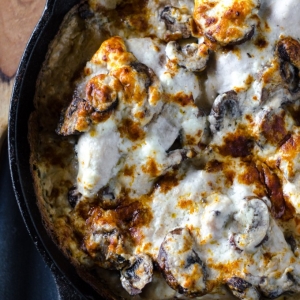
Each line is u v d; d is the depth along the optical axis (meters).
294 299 0.49
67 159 0.50
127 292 0.49
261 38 0.48
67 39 0.50
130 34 0.51
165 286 0.48
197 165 0.49
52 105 0.50
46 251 0.47
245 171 0.48
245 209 0.47
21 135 0.48
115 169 0.48
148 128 0.48
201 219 0.47
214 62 0.49
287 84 0.48
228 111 0.48
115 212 0.49
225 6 0.48
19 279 0.63
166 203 0.48
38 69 0.49
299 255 0.48
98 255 0.49
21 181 0.47
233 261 0.47
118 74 0.47
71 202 0.50
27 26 0.62
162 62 0.49
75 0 0.49
